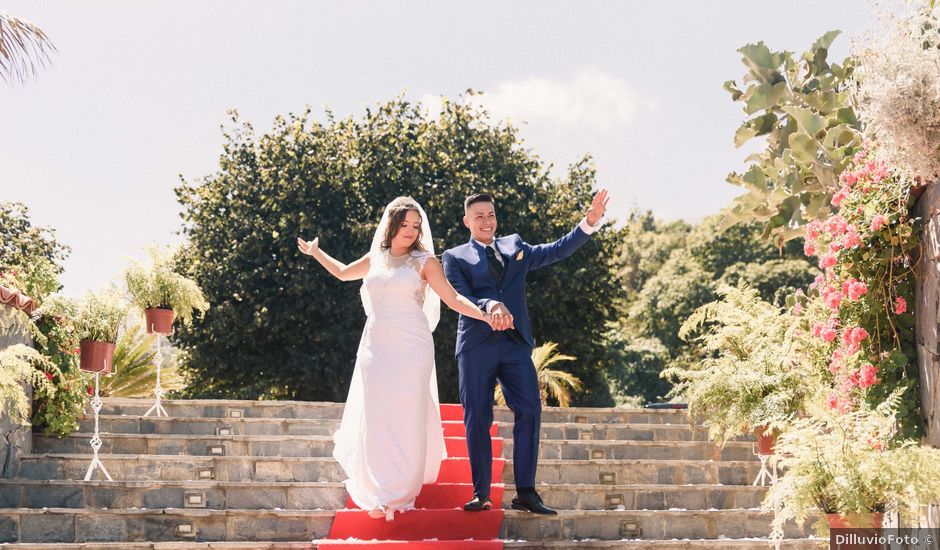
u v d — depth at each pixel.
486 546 5.50
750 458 7.50
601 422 8.71
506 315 5.19
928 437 4.95
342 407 8.52
